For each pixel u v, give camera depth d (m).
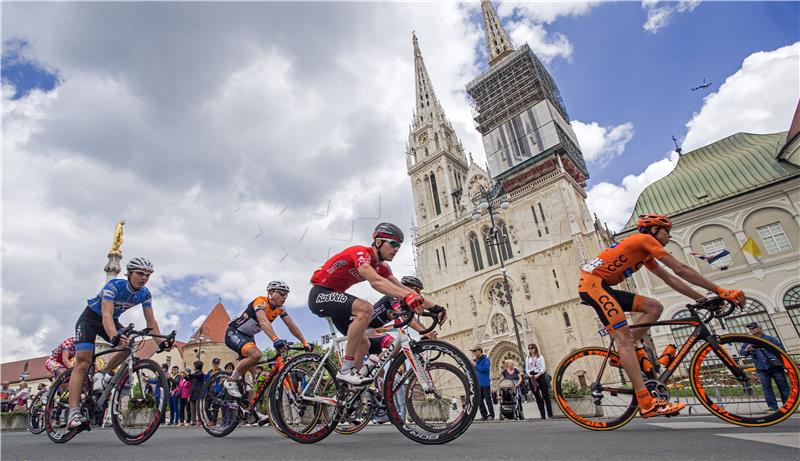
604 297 4.43
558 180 43.31
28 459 3.52
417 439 3.61
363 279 4.41
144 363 4.89
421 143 61.41
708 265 26.09
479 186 51.62
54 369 8.19
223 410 5.55
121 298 5.27
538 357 10.60
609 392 4.39
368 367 4.10
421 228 55.91
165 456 3.48
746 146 30.11
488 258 46.84
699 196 28.44
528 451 2.91
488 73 55.78
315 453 3.33
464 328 45.62
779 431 3.30
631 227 29.86
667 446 2.82
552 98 51.81
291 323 6.04
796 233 23.98
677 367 4.19
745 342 3.97
